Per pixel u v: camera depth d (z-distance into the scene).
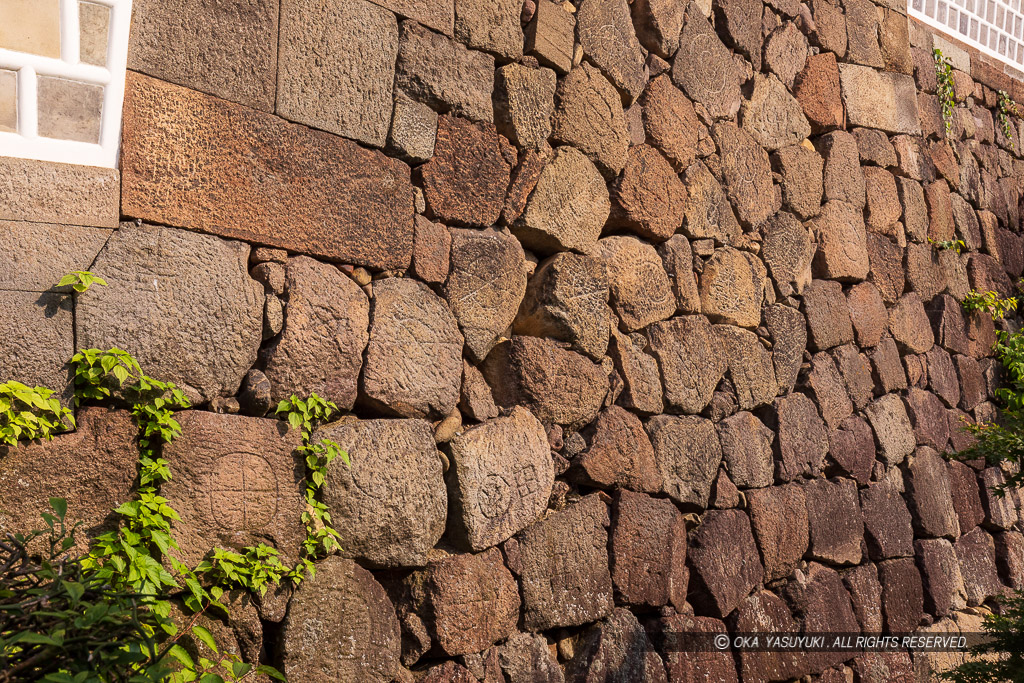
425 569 3.37
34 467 2.51
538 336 3.94
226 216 2.92
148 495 2.67
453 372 3.54
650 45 4.55
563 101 4.02
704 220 4.73
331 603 3.07
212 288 2.88
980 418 6.73
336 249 3.20
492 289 3.73
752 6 5.18
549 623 3.71
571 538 3.87
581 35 4.15
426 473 3.38
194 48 2.87
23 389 2.46
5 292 2.48
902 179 6.24
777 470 4.92
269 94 3.04
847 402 5.47
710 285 4.71
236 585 2.87
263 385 2.98
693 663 4.21
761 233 5.12
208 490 2.82
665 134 4.53
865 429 5.55
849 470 5.37
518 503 3.68
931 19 7.08
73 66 2.64
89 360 2.59
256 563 2.86
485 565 3.53
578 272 4.00
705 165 4.82
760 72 5.24
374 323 3.30
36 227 2.55
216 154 2.90
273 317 3.03
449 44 3.59
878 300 5.85
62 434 2.58
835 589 5.09
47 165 2.58
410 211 3.45
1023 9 8.20
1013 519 6.76
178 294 2.80
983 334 6.93
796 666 4.70
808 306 5.30
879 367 5.77
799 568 4.96
